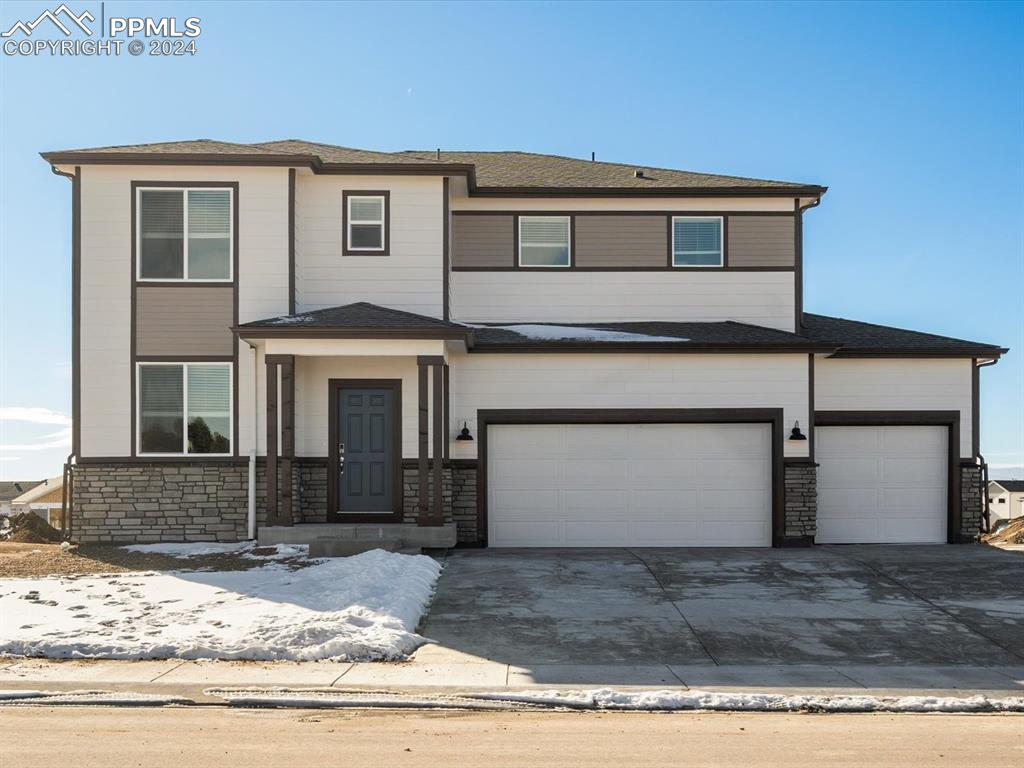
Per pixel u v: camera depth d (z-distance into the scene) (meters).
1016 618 11.59
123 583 12.59
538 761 6.18
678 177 19.89
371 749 6.43
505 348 16.92
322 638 9.82
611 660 9.77
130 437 16.33
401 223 17.31
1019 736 7.11
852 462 18.25
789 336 17.45
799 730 7.25
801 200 18.86
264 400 16.42
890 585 13.27
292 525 15.69
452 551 16.19
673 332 17.81
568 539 17.06
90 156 16.22
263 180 16.69
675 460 17.19
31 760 6.06
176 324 16.50
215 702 7.90
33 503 42.19
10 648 9.48
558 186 18.72
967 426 18.31
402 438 16.62
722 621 11.35
